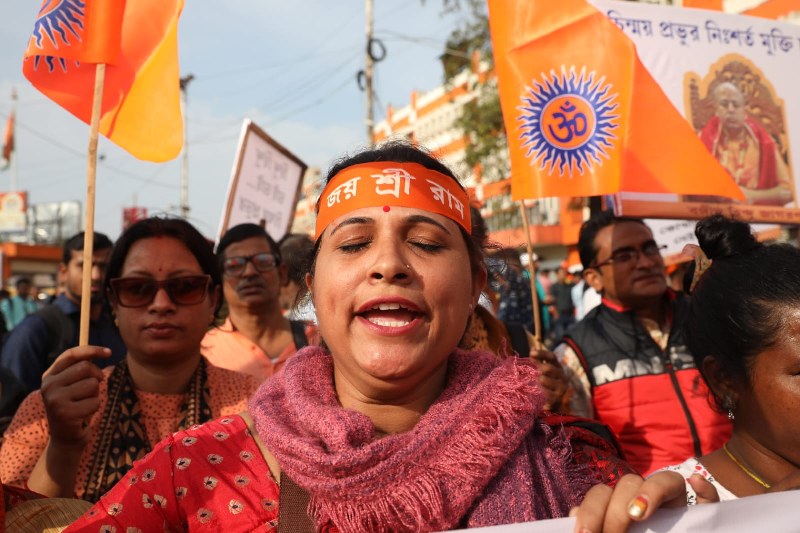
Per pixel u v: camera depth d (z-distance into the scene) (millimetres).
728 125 3381
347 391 1386
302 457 1203
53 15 2086
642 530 1143
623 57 2770
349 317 1310
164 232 2316
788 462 1483
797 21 8297
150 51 2205
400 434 1227
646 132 2736
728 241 1677
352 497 1172
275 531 1312
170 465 1385
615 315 3139
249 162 5277
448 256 1337
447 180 1440
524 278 4379
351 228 1330
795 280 1469
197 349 2355
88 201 1936
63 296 3730
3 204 42125
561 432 1326
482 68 16328
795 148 3457
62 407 1829
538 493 1234
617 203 3145
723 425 2885
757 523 1167
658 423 2904
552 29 2803
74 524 1349
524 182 2766
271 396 1394
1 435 2518
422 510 1162
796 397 1412
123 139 2178
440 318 1303
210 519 1330
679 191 2713
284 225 5602
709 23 3443
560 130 2764
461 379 1354
